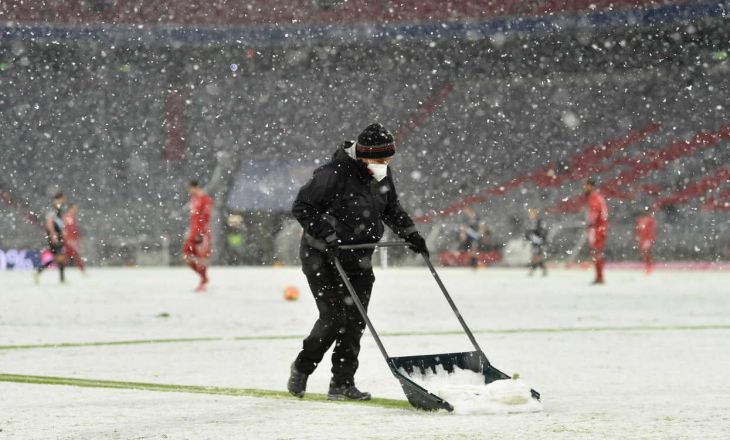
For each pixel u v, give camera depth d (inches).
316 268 574.9
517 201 4124.0
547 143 4308.6
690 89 4190.5
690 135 4143.7
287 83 4456.2
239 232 4035.4
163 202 4195.4
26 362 805.9
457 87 4429.1
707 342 939.3
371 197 577.6
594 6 3949.3
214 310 1422.2
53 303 1592.0
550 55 4276.6
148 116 4360.2
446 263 3821.4
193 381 687.7
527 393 526.0
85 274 2920.8
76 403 577.0
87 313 1369.3
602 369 738.2
